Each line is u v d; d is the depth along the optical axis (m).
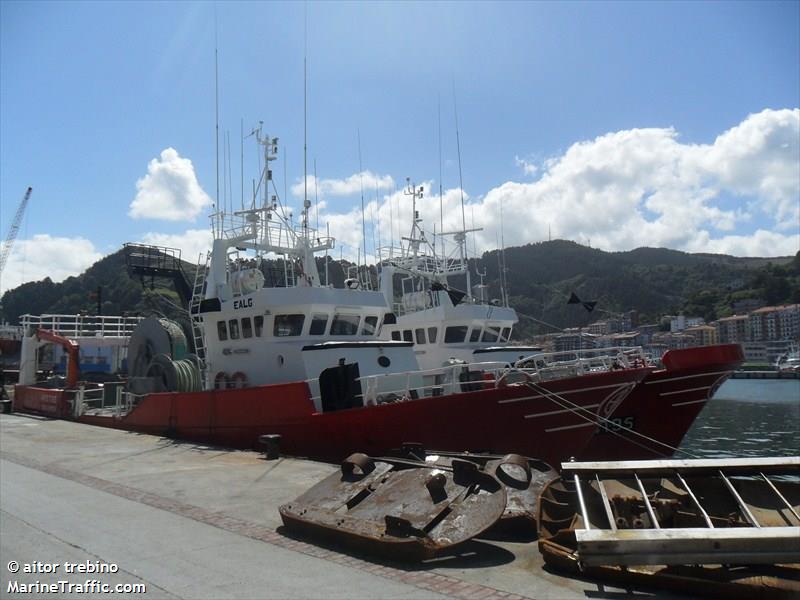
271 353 14.65
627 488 6.29
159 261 21.75
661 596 4.61
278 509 7.02
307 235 16.83
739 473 6.07
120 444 14.33
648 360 13.67
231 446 13.88
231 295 15.99
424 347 19.72
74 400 21.06
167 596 4.78
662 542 4.56
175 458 12.01
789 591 4.30
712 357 12.91
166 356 17.34
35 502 8.20
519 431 11.02
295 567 5.40
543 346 18.72
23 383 25.39
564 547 5.23
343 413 11.91
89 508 7.82
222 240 16.80
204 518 7.25
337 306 14.92
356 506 6.38
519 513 6.24
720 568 4.65
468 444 11.04
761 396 45.72
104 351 36.94
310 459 12.39
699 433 25.05
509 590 4.76
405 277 25.14
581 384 11.13
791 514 5.76
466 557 5.59
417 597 4.64
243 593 4.79
